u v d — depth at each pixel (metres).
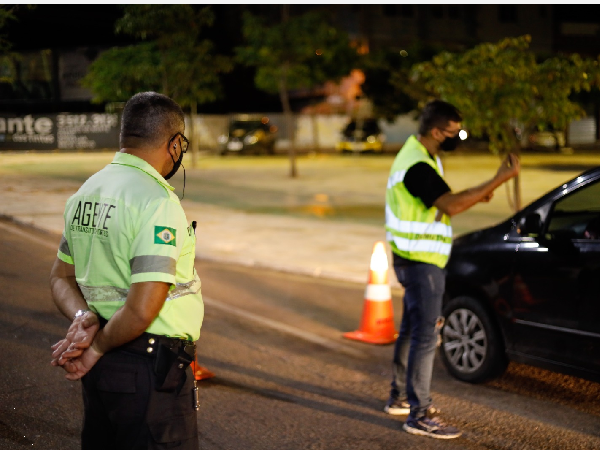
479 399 4.84
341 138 36.31
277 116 38.09
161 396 2.24
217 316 6.80
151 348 2.23
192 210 14.16
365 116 39.09
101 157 26.05
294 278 8.79
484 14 43.75
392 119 36.62
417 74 10.70
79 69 24.05
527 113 9.90
